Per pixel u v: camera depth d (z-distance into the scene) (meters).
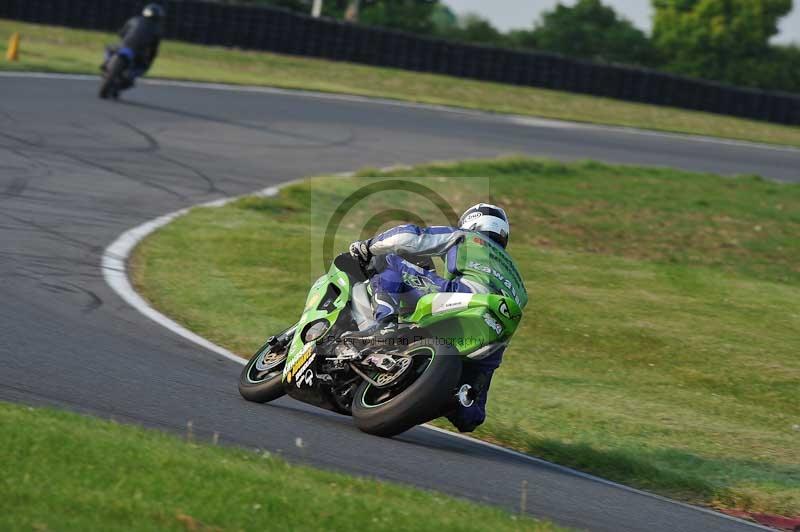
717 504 21.73
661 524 18.42
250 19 108.62
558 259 44.41
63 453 14.80
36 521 12.39
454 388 20.02
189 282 34.88
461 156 69.81
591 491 20.05
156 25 69.44
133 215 42.38
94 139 55.62
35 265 32.97
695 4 166.88
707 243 55.09
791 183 75.81
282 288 35.78
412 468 19.16
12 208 39.69
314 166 58.81
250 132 65.69
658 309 38.09
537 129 89.31
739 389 31.03
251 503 13.99
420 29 163.62
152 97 72.50
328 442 20.02
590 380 30.28
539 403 27.55
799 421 28.86
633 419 27.09
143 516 13.04
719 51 165.12
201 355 26.92
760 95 116.88
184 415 20.48
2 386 20.34
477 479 19.22
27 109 59.97
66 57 86.06
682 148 91.12
